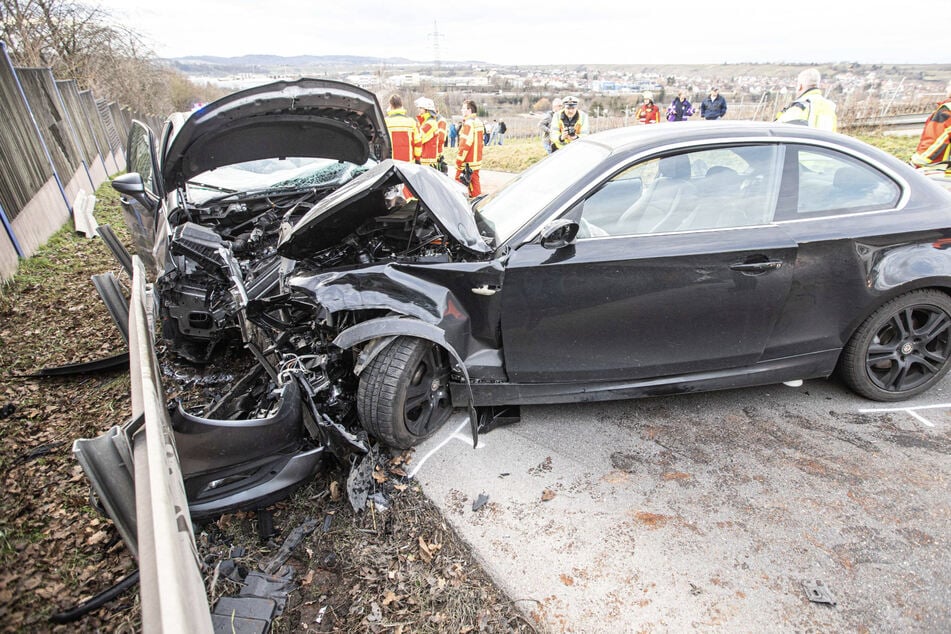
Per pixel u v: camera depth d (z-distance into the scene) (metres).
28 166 7.55
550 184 3.30
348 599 2.27
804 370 3.26
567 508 2.68
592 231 3.00
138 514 1.80
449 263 2.98
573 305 2.95
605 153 3.18
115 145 18.50
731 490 2.73
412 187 2.88
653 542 2.46
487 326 3.09
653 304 2.96
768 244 2.93
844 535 2.44
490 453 3.10
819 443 3.04
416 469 2.99
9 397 3.81
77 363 4.26
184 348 4.04
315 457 2.72
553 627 2.12
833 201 3.09
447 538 2.54
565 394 3.19
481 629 2.12
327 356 2.94
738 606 2.16
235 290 3.26
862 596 2.17
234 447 2.49
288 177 5.10
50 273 6.30
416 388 3.01
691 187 3.09
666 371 3.17
